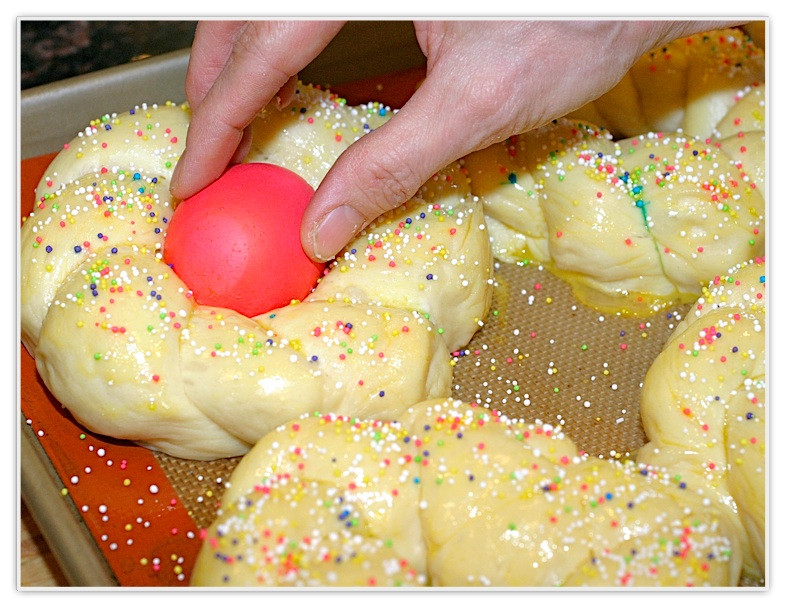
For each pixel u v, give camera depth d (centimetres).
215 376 39
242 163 43
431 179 44
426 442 38
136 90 50
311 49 40
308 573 35
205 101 41
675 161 46
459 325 44
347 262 43
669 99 49
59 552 39
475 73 39
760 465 38
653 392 41
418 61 53
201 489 41
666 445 40
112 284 40
